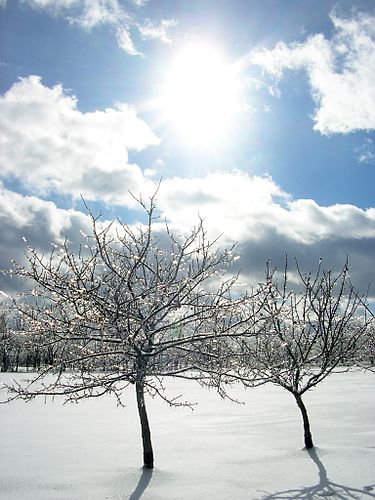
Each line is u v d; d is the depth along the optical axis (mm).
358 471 6617
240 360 6824
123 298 6832
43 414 14992
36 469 7188
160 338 7250
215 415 14109
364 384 26844
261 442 9219
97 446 9156
